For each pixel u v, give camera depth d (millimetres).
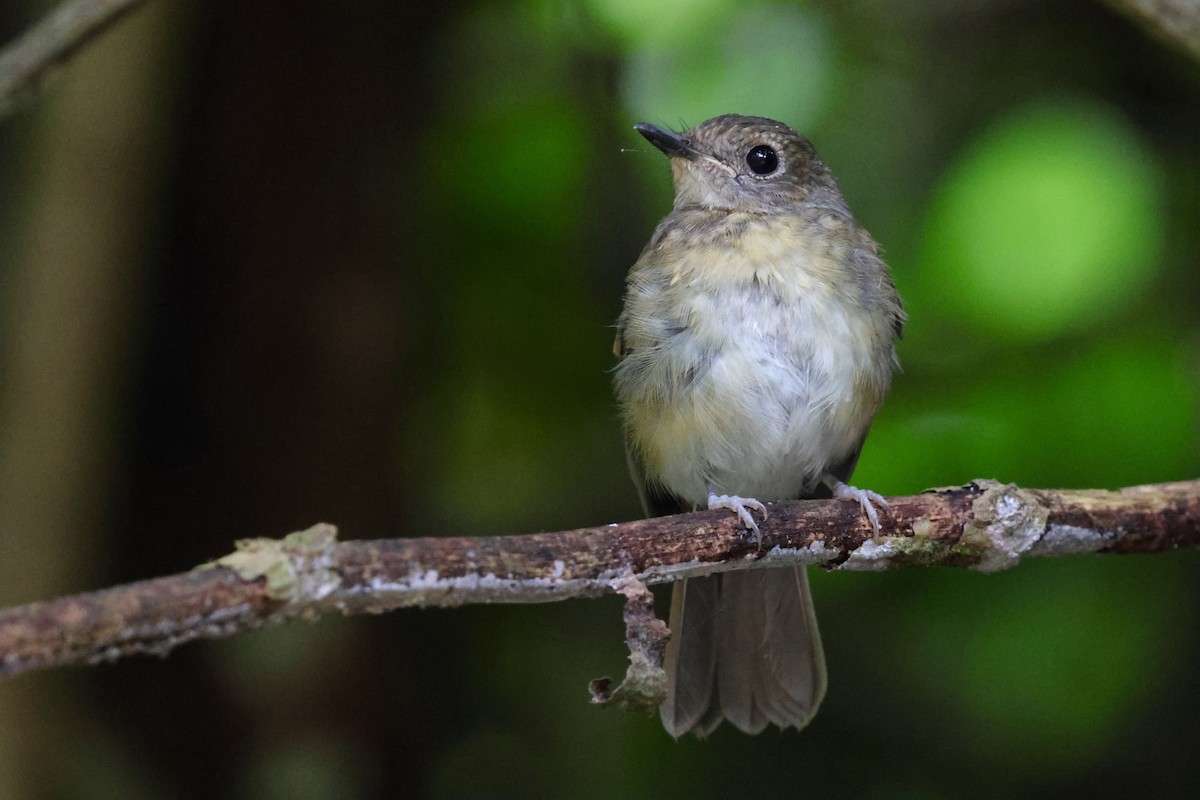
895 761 10492
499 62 11969
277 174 10273
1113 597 10219
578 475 11742
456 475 11766
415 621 10664
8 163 9711
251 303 10250
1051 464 10648
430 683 10766
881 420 11031
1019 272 11383
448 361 11555
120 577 10078
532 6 11922
